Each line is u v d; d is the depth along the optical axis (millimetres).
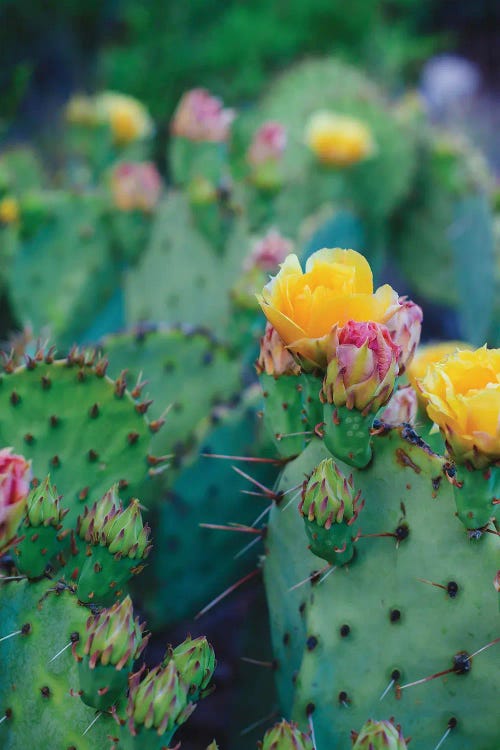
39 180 2254
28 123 3736
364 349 822
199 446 1128
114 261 1725
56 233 1698
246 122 2395
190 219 1490
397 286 2742
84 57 4258
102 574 860
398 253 2469
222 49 3596
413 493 870
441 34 5129
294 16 3836
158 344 1221
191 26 3773
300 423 942
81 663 817
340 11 3934
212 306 1503
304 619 912
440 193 2316
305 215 2033
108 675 807
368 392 834
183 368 1229
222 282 1489
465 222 2076
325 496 843
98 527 857
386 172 2246
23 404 981
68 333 1724
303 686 884
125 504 1002
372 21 4055
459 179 2189
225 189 1467
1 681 864
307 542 909
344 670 880
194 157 1522
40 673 853
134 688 808
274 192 1576
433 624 868
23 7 4086
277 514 924
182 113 1509
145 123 2012
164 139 3479
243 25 3625
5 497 792
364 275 865
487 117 4402
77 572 884
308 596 908
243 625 1165
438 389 826
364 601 877
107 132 1949
